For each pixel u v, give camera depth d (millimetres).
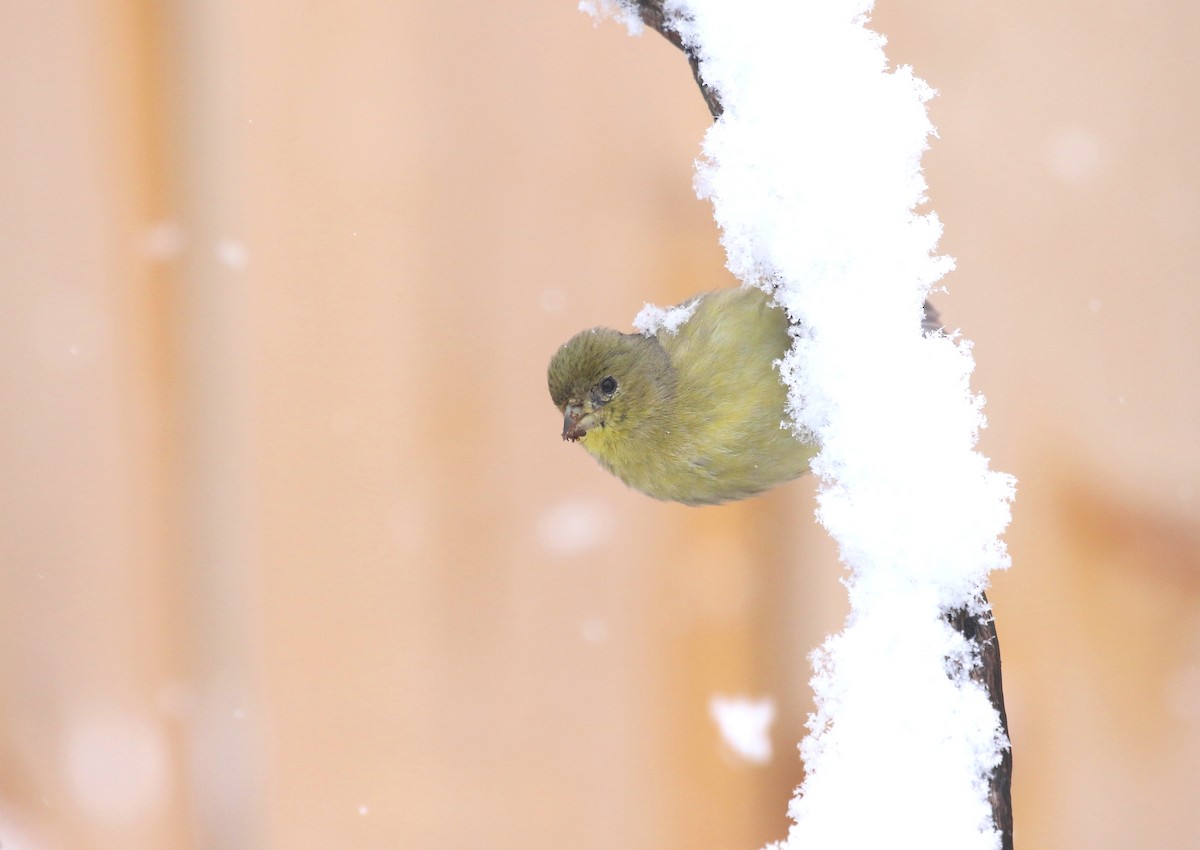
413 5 3691
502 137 3693
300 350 3688
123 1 3689
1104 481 3693
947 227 3695
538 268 3693
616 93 3695
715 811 3688
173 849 3682
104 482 3686
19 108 3688
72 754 3682
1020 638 3691
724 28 3568
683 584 3691
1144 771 3689
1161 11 3699
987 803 3402
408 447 3689
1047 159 3697
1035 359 3695
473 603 3689
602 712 3689
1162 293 3695
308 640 3686
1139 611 3691
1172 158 3697
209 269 3688
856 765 3373
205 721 3684
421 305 3691
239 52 3688
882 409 3557
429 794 3686
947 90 3695
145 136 3688
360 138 3689
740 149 3566
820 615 3688
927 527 3529
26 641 3684
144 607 3686
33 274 3688
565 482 3691
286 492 3688
